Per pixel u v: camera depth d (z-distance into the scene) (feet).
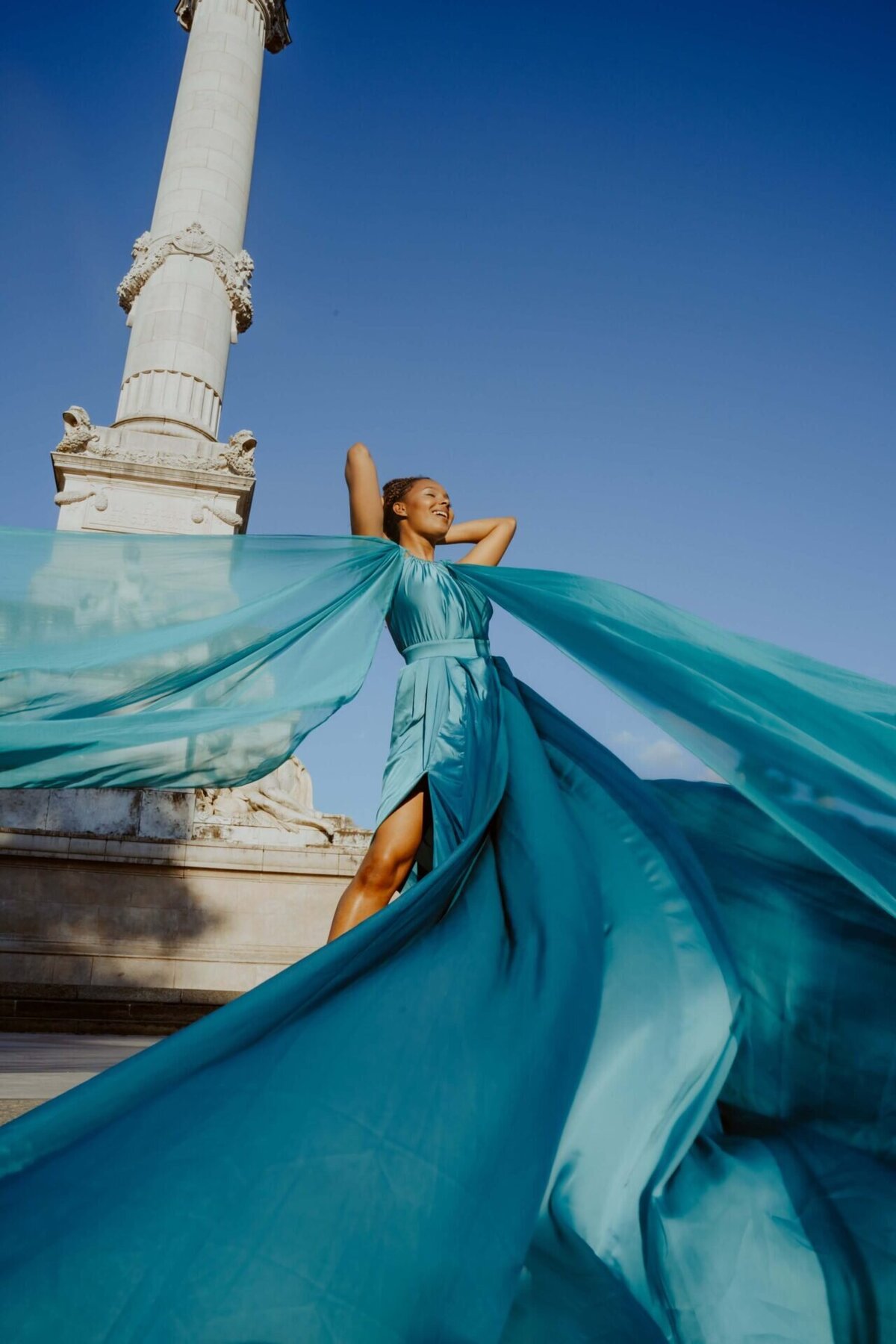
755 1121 7.64
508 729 9.96
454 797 9.62
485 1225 5.11
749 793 8.90
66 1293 4.02
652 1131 6.47
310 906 49.55
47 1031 36.35
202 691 10.87
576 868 8.08
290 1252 4.41
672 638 10.11
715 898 8.39
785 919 8.20
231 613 10.78
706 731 9.39
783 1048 7.76
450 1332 4.68
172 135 70.33
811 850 8.52
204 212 66.39
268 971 47.96
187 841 49.03
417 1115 5.28
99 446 55.67
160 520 54.60
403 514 12.28
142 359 61.57
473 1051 5.91
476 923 7.44
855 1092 7.46
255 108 73.00
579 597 10.82
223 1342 4.06
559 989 6.79
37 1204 4.37
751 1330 5.56
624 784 9.41
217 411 62.18
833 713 9.23
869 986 7.73
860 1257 5.89
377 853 9.81
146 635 10.52
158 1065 5.27
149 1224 4.31
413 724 10.32
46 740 9.87
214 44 72.54
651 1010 7.12
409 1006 6.07
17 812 48.42
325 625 11.33
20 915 46.78
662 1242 5.97
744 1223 6.19
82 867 47.96
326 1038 5.57
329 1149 4.88
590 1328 5.04
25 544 10.55
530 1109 5.83
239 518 55.57
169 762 10.48
